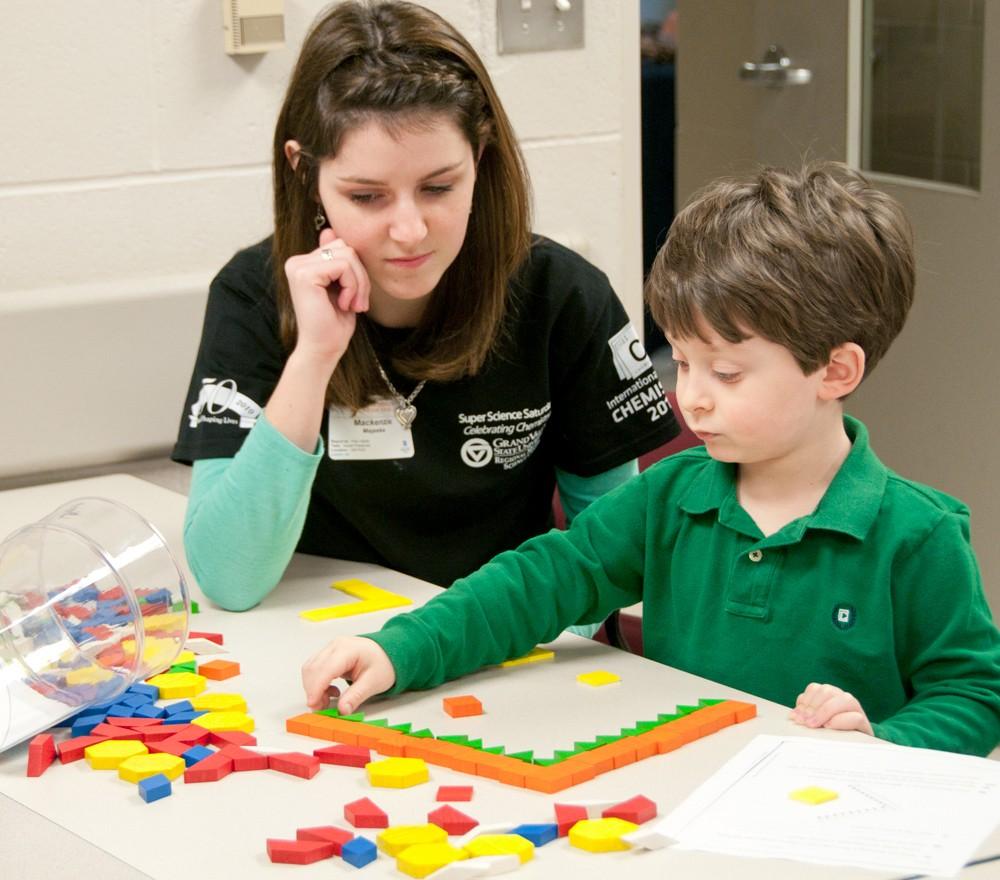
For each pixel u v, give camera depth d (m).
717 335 1.16
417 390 1.55
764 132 3.26
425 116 1.32
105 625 1.13
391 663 1.15
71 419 1.98
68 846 0.93
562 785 0.99
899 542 1.20
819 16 3.02
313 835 0.91
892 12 2.88
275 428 1.38
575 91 2.34
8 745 1.06
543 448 1.67
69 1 1.93
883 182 2.96
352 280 1.39
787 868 0.87
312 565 1.55
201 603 1.42
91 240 2.01
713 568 1.27
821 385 1.20
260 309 1.55
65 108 1.95
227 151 2.08
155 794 0.99
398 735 1.08
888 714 1.22
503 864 0.87
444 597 1.24
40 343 1.94
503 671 1.24
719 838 0.91
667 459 1.36
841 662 1.21
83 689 1.12
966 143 2.79
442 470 1.58
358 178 1.34
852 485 1.22
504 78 2.27
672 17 4.16
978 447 2.84
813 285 1.16
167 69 2.01
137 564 1.19
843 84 2.98
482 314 1.51
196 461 1.51
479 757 1.03
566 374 1.62
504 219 1.49
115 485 1.82
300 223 1.49
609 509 1.35
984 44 2.69
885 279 1.21
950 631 1.19
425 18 1.41
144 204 2.03
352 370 1.51
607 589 1.33
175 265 2.07
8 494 1.78
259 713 1.15
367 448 1.56
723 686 1.19
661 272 1.22
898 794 0.95
